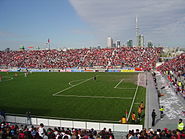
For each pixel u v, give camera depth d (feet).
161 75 239.30
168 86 165.78
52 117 94.68
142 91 148.97
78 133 56.24
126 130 73.36
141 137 45.29
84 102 120.98
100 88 165.37
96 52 382.01
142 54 348.79
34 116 97.04
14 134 54.49
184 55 296.30
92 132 58.44
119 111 101.35
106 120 88.53
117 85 178.40
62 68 336.08
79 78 231.91
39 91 158.30
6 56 408.67
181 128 65.82
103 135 52.95
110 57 352.69
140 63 317.63
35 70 333.01
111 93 144.77
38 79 229.86
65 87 173.27
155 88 157.38
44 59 379.55
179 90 139.13
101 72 297.33
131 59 335.67
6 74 290.35
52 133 52.90
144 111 98.68
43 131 57.77
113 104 114.93
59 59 372.58
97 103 118.01
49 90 161.17
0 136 53.01
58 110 105.70
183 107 104.78
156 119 86.43
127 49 378.12
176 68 237.04
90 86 175.83
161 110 95.35
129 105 111.86
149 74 255.29
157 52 355.97
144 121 84.94
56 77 245.45
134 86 171.32
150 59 328.08
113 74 267.18
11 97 139.33
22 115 98.84
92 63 340.39
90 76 249.55
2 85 192.34
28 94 147.95
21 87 178.60
